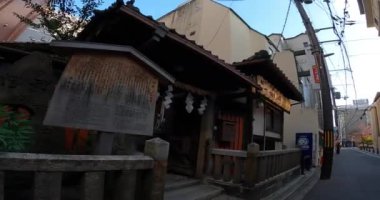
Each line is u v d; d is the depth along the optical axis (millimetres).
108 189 3803
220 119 9898
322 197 10258
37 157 2975
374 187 12141
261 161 8727
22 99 6352
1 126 3146
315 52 15656
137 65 4598
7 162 2803
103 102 4117
